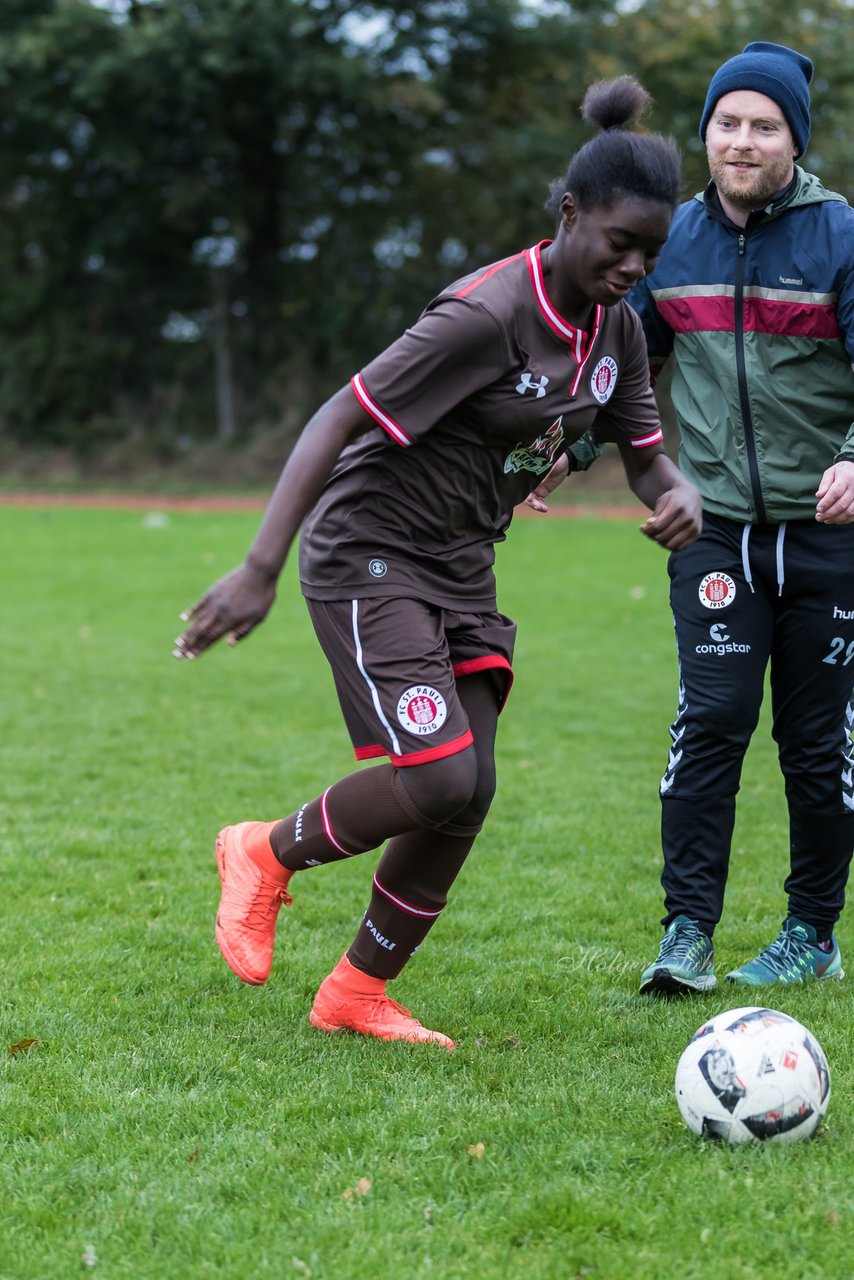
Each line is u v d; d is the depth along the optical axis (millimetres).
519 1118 8461
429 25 86625
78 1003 10555
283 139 91562
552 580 43562
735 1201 7395
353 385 8484
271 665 28094
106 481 95562
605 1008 10570
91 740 20797
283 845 9578
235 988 11016
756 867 14805
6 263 98312
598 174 8094
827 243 10297
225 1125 8477
